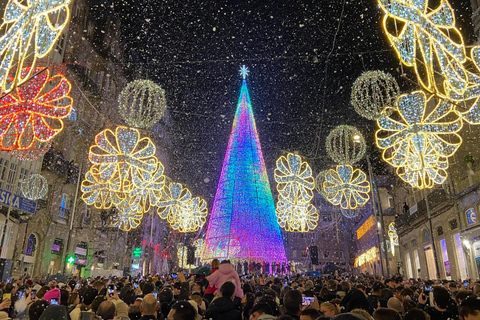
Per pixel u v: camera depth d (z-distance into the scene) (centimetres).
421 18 752
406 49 807
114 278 1681
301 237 7200
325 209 7125
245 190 2995
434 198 2869
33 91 1259
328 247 7069
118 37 4175
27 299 665
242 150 3136
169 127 5978
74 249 3369
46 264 2895
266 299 701
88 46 3719
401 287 848
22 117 1273
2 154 2362
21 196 2397
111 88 4059
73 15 3375
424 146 1315
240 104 3341
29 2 927
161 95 1589
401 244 3966
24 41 954
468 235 2400
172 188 2906
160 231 5700
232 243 2856
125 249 4447
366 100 1266
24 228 2684
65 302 671
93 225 3734
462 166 2531
